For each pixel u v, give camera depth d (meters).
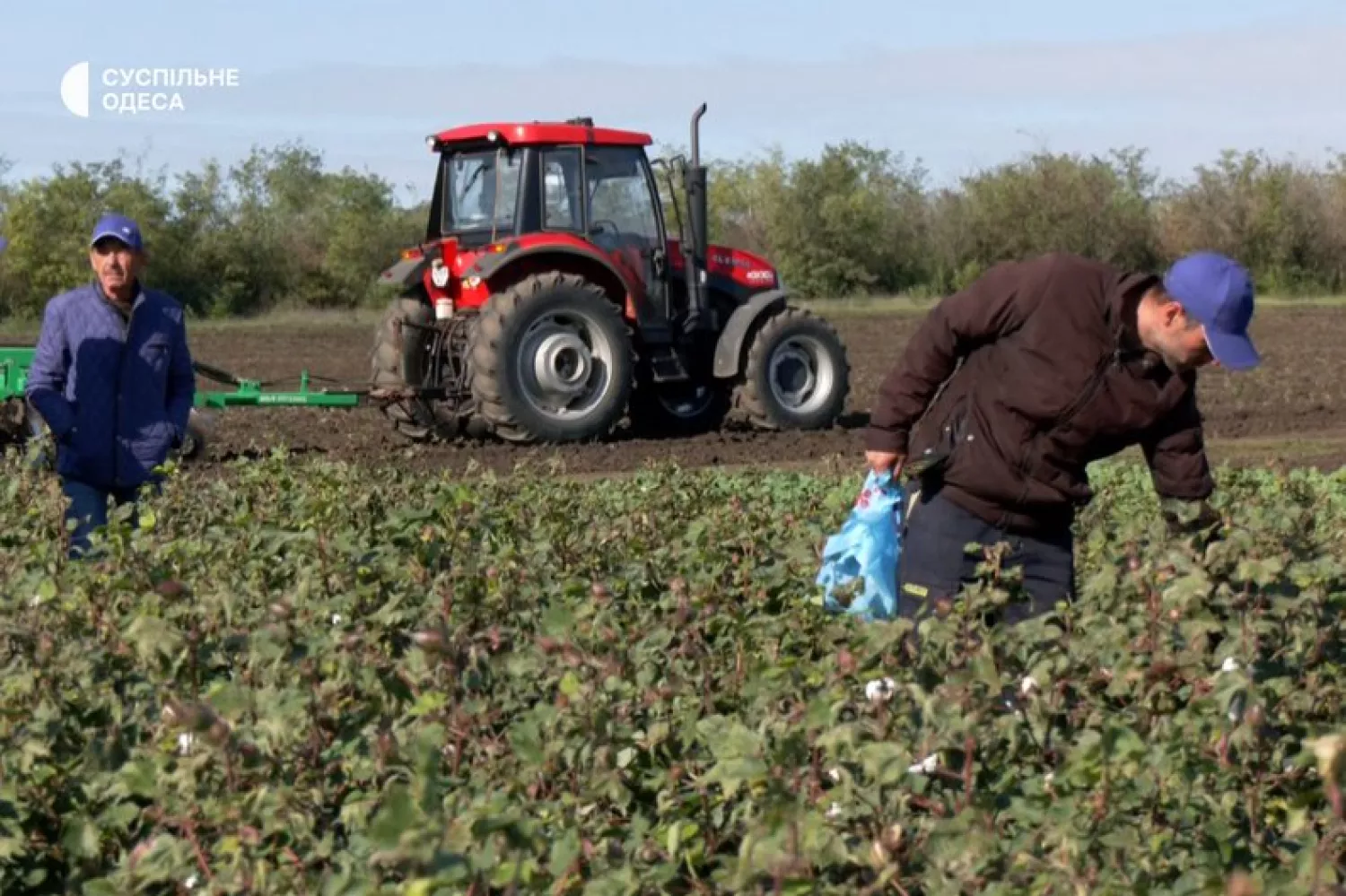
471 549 7.92
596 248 21.12
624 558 8.96
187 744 4.84
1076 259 6.93
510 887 3.93
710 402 23.06
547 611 5.66
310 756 4.85
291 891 4.23
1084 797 4.42
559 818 4.55
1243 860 4.56
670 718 5.23
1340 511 11.80
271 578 7.70
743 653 5.98
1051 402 6.89
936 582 7.27
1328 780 3.64
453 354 21.30
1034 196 74.75
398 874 3.97
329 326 49.72
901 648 5.65
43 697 5.55
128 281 10.37
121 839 4.98
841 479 14.40
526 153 20.94
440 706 4.89
